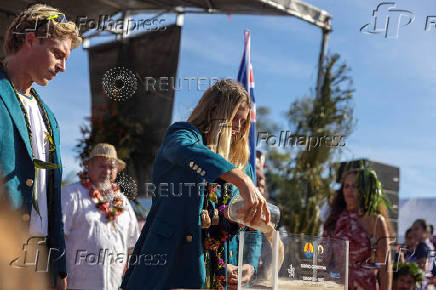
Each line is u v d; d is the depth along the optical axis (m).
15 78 1.77
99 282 2.81
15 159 1.65
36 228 1.79
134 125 4.96
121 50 5.21
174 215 1.65
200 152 1.51
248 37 3.19
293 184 4.71
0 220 1.61
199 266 1.63
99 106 4.98
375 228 3.34
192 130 1.68
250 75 3.11
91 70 5.17
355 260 3.32
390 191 3.85
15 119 1.65
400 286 3.53
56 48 1.78
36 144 1.82
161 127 5.10
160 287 1.60
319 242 1.48
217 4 4.84
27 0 2.83
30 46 1.75
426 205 4.11
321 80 4.79
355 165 3.77
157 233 1.64
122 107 5.00
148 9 4.94
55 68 1.79
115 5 4.64
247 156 1.92
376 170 3.76
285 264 1.44
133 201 3.58
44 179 1.87
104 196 2.96
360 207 3.41
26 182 1.67
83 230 2.84
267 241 1.43
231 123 1.78
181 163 1.54
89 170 2.98
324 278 1.47
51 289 1.90
